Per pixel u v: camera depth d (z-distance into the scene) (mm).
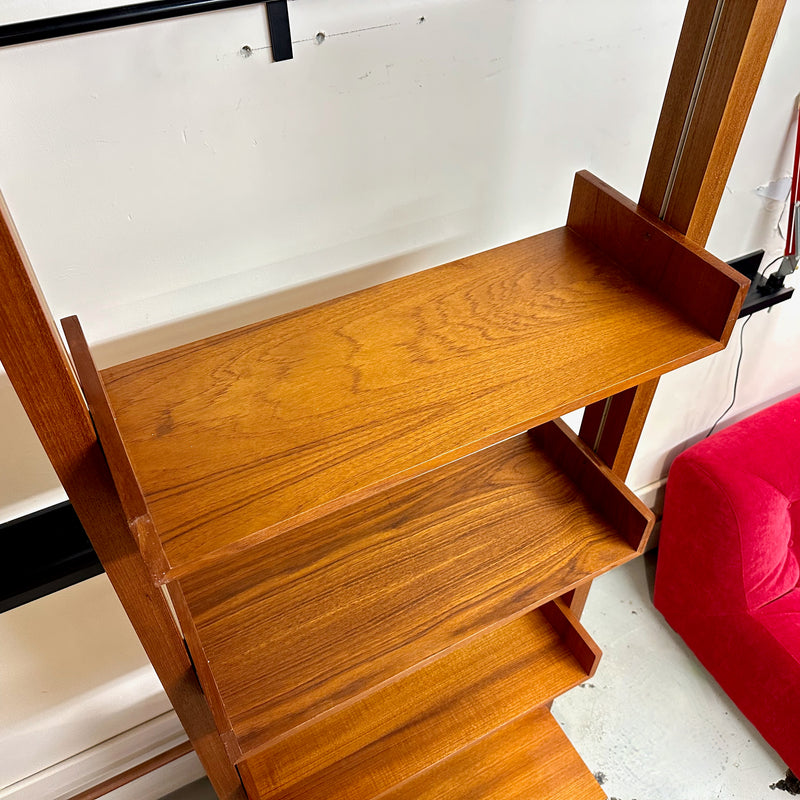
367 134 849
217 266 879
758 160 1271
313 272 958
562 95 946
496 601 942
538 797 1368
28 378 518
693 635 1699
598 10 884
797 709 1461
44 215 736
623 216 850
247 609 944
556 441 1074
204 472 680
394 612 937
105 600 1173
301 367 773
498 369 763
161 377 768
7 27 605
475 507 1046
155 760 1373
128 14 639
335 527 1026
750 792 1618
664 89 1023
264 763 1187
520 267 884
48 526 983
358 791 1161
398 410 728
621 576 1998
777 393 1972
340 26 745
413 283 864
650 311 822
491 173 984
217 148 772
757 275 1510
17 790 1395
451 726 1214
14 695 1234
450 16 796
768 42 687
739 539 1429
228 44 705
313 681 876
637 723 1720
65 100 671
